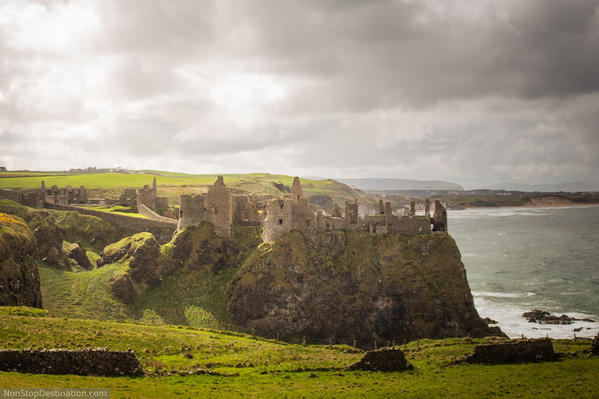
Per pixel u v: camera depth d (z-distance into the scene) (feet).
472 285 605.73
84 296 406.82
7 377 161.79
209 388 191.01
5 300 322.96
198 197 501.15
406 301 434.71
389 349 231.71
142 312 415.64
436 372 222.07
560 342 282.15
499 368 223.30
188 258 479.00
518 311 478.59
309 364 238.07
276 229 473.67
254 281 441.68
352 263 462.60
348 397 184.85
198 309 435.12
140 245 458.91
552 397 181.37
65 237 516.32
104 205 634.84
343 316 436.35
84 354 186.80
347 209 498.69
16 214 472.85
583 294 545.85
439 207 489.26
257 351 268.62
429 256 452.35
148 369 207.82
